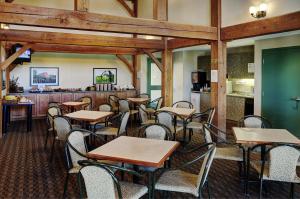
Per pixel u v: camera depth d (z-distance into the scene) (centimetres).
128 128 720
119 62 1113
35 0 848
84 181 214
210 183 362
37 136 641
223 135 562
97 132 480
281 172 270
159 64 783
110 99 861
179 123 591
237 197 322
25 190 339
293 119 627
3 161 452
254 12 514
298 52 608
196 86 986
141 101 785
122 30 461
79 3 425
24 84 941
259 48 699
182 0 739
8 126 754
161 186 262
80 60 1038
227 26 566
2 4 379
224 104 568
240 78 869
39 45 813
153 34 491
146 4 930
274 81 663
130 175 382
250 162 332
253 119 429
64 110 766
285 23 439
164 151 271
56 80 996
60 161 454
